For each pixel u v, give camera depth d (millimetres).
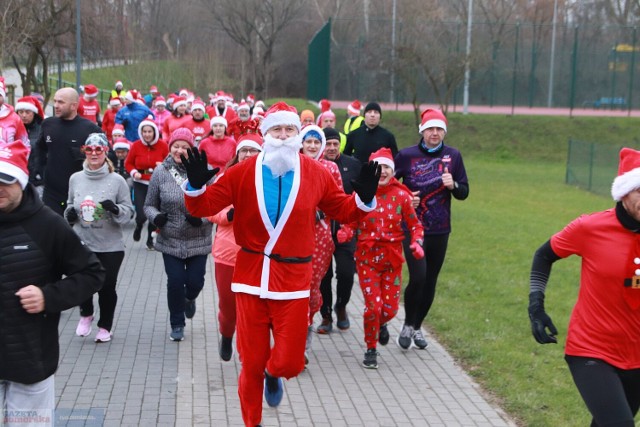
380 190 6777
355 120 11531
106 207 6859
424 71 35906
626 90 40844
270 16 59969
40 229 3871
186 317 7926
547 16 58750
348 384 6453
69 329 7652
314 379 6547
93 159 7012
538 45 40719
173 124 15758
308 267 4816
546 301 9711
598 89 41000
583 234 4277
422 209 7379
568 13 60031
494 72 40844
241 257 4836
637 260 4086
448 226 7445
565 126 38438
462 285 10531
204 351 7090
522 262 12555
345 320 8086
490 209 20047
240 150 6445
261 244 4734
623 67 40750
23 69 37969
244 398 4961
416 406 6000
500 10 58219
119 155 13922
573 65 40812
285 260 4734
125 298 8984
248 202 4707
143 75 47781
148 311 8438
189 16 61062
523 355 7320
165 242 7254
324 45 41938
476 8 57719
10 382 3877
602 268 4168
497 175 29594
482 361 7105
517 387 6402
